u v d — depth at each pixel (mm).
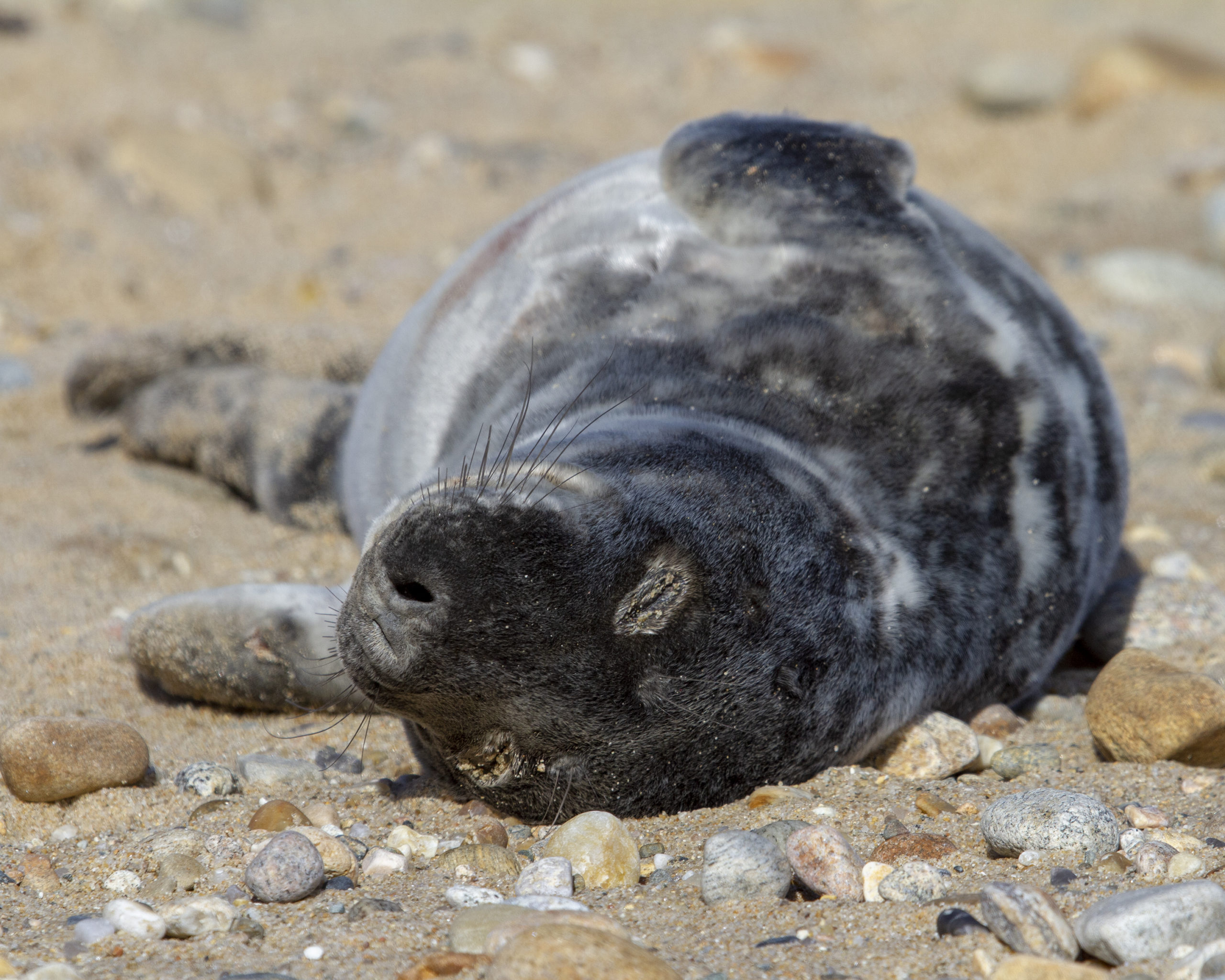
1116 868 10188
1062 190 38062
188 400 20062
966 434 12828
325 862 10578
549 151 38938
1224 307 29875
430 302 16000
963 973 8852
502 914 9453
